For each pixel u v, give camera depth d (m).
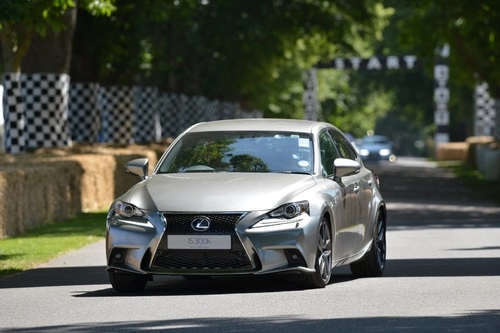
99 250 43.75
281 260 29.67
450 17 101.94
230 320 24.78
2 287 32.12
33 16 57.47
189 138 33.28
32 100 74.75
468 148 151.38
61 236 50.25
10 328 24.42
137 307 27.27
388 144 184.12
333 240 31.38
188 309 26.69
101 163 66.62
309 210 30.09
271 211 29.72
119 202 30.52
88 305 27.86
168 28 112.00
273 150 32.47
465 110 195.12
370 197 34.94
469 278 32.94
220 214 29.59
